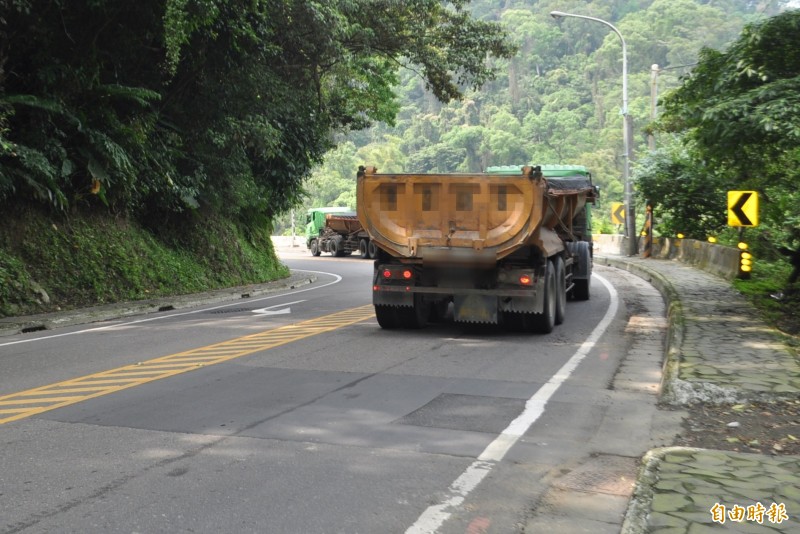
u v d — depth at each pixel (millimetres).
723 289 16766
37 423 6449
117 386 7938
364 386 7938
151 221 20750
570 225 14180
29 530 4215
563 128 121375
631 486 5031
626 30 133500
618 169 108625
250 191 22672
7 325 12930
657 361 9508
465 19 26562
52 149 15414
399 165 116688
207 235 22625
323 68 24609
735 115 12328
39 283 15641
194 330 12516
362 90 29828
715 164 15422
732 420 6594
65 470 5223
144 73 18547
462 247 11141
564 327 12508
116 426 6359
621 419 6691
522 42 147000
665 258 30094
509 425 6445
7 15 14453
